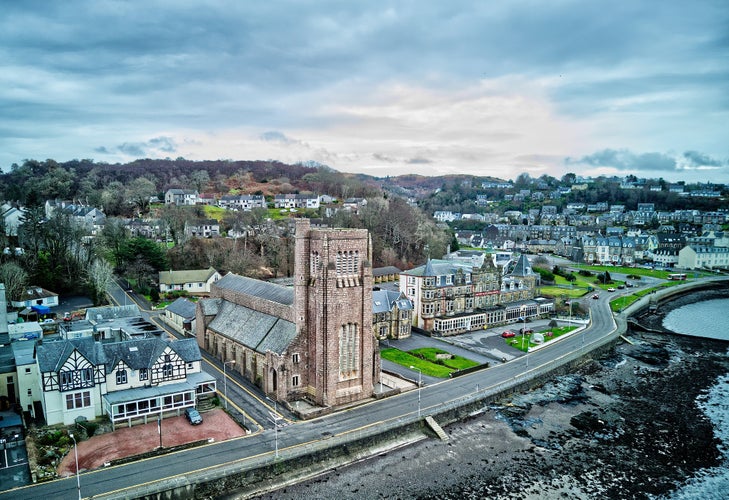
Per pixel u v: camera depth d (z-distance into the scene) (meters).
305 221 85.50
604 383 107.50
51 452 66.94
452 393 93.19
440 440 79.75
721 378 112.38
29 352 86.25
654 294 195.00
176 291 154.75
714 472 73.31
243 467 65.00
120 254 163.62
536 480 69.75
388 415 82.75
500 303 151.88
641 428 86.50
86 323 107.38
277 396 86.62
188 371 87.62
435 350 119.19
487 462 73.94
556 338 131.75
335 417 81.81
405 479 68.94
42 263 144.00
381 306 126.62
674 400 99.12
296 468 68.75
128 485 60.78
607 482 69.94
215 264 174.75
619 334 138.38
